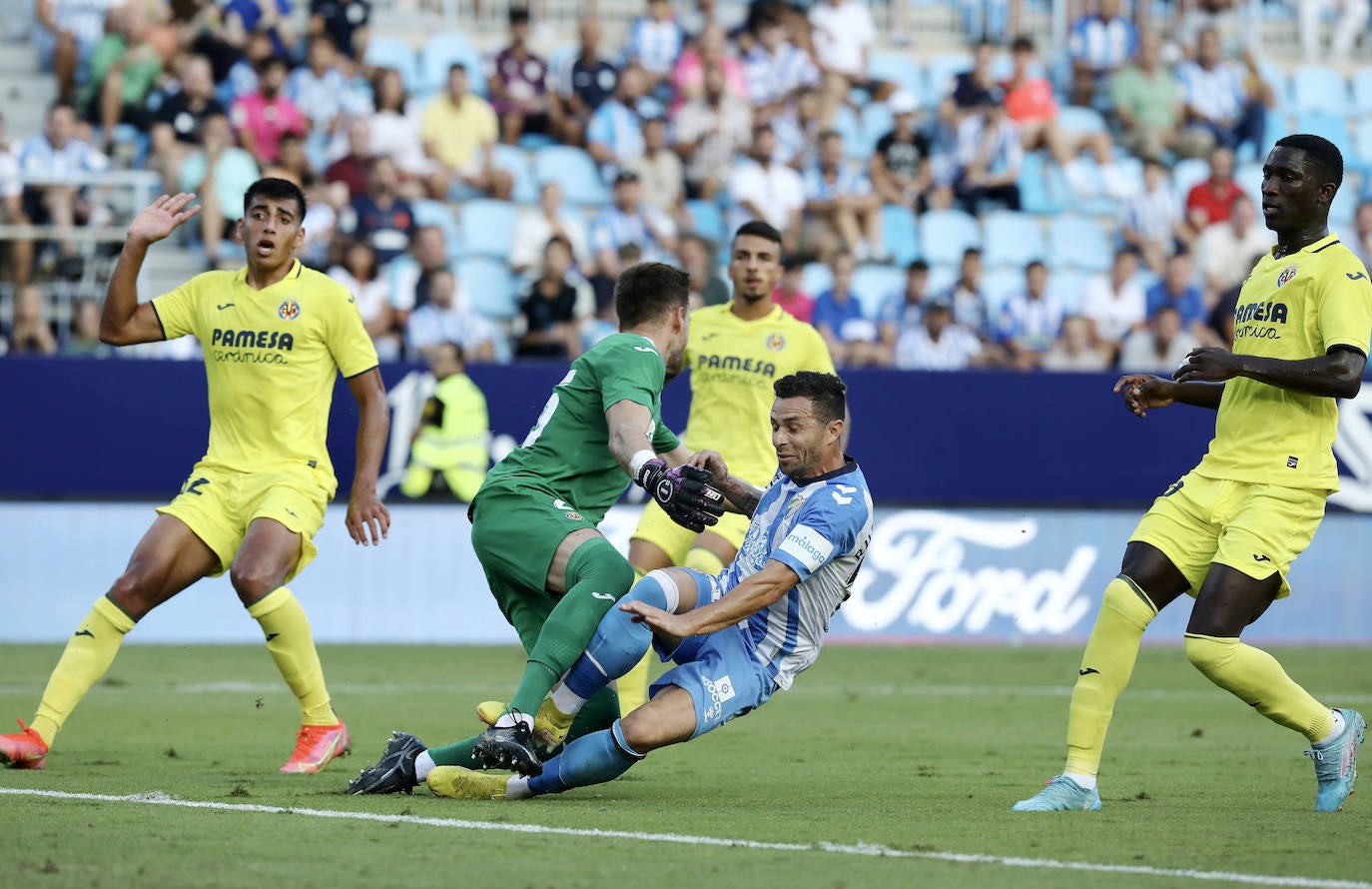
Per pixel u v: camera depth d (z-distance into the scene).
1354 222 69.75
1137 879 15.04
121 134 57.53
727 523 29.41
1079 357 55.81
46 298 51.84
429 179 58.97
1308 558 50.81
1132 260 59.66
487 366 47.56
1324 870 15.60
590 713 21.09
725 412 30.53
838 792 21.83
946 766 25.23
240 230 24.59
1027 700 36.44
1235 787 22.81
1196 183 65.88
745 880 14.80
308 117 59.84
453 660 43.69
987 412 48.97
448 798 20.05
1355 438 50.44
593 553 20.20
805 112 64.06
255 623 48.88
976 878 15.02
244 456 24.20
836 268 56.38
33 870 14.92
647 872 15.13
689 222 60.19
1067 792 20.06
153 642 48.22
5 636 45.81
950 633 49.28
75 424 45.81
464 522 48.16
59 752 25.38
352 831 17.25
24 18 64.25
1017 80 66.62
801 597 19.95
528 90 62.69
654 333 21.48
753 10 65.81
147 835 16.89
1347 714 20.31
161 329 24.38
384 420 24.80
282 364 24.03
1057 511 49.62
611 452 20.14
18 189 52.88
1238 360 19.62
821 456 19.89
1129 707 35.84
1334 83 73.00
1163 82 67.88
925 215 62.56
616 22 68.44
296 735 28.20
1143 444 49.47
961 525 49.22
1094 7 69.88
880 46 71.00
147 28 58.03
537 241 57.72
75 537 46.12
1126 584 20.31
